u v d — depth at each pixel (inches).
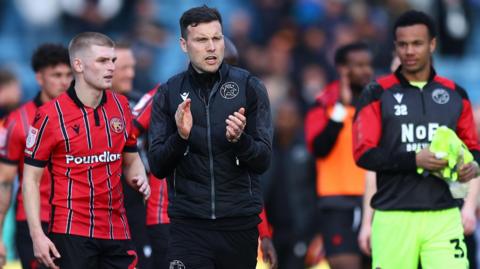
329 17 2363.4
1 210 1133.7
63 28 2348.7
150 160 946.7
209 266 948.0
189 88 942.4
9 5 2395.4
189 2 2475.4
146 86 2027.6
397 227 1034.7
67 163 988.6
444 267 1017.5
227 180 936.3
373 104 1048.2
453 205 1032.2
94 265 1000.9
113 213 1008.2
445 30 2474.2
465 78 2496.3
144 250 1168.8
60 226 989.2
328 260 1321.4
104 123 995.3
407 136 1039.6
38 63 1157.7
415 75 1050.1
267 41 2348.7
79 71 989.2
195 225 944.9
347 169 1311.5
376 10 2463.1
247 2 2469.2
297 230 1582.2
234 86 938.7
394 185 1035.9
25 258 1171.3
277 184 1584.6
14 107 1547.7
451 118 1042.1
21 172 1148.5
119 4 2304.4
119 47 1170.6
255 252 969.5
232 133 887.7
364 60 1301.7
